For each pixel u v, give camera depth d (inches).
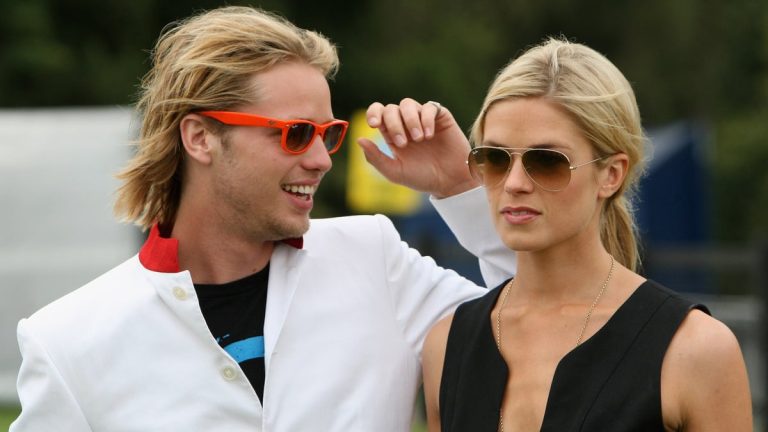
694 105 3629.4
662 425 366.9
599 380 374.0
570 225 384.2
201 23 439.5
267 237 431.5
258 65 424.5
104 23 2691.9
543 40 422.6
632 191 435.2
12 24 2561.5
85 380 419.2
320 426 422.3
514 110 385.7
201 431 414.6
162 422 414.3
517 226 386.6
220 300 434.0
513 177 383.6
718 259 1168.2
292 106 424.2
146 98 454.6
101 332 422.9
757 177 3063.5
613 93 385.7
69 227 1285.7
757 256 1003.3
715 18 3688.5
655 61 3671.3
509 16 3533.5
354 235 459.2
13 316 1284.4
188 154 438.3
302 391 424.2
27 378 423.5
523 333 396.8
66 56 2593.5
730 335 369.4
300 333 431.8
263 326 431.2
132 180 450.0
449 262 1228.5
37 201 1286.9
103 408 418.0
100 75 2603.3
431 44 3147.1
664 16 3663.9
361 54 2945.4
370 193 1546.5
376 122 453.7
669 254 1189.1
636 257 422.6
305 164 426.0
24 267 1288.1
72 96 2596.0
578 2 3629.4
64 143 1293.1
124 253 1282.0
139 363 421.1
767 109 3248.0
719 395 366.0
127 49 2704.2
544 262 394.3
